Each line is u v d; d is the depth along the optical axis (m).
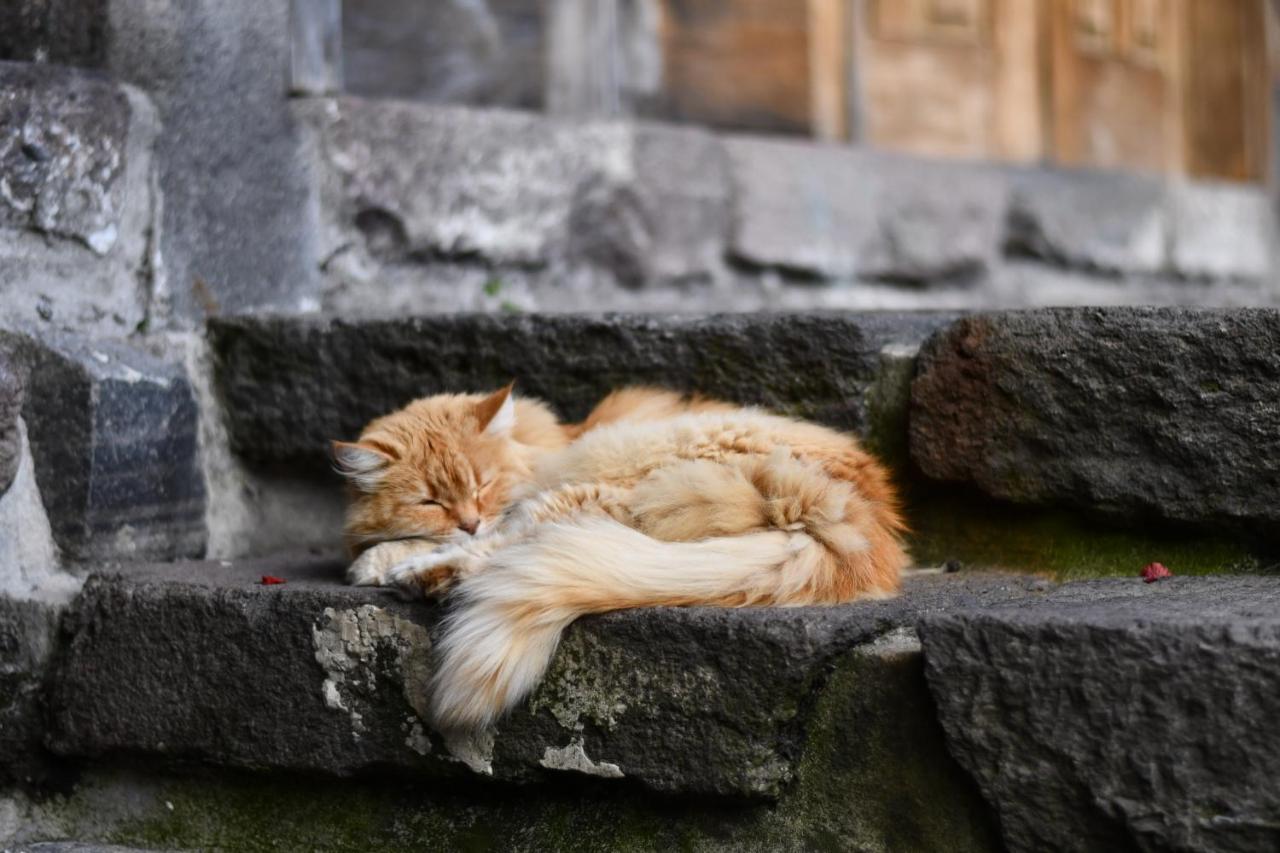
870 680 2.40
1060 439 2.88
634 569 2.51
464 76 5.16
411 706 2.65
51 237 3.25
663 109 5.57
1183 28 7.14
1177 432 2.76
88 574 3.09
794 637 2.38
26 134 3.19
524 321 3.43
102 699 2.89
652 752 2.48
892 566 2.77
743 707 2.41
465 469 2.98
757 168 5.29
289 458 3.60
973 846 2.31
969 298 5.94
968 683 2.26
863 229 5.61
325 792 2.81
